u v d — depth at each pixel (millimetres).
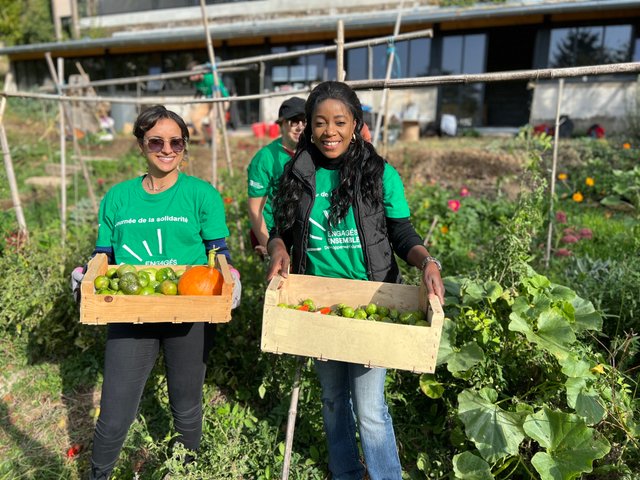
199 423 2834
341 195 2463
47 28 20703
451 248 5309
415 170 10477
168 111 2664
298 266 2701
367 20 14211
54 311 4293
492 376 3014
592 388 2836
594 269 4438
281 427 3330
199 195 2752
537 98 13992
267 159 3666
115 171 11188
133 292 2449
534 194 3652
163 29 18281
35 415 3639
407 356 2232
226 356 3811
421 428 3219
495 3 14242
